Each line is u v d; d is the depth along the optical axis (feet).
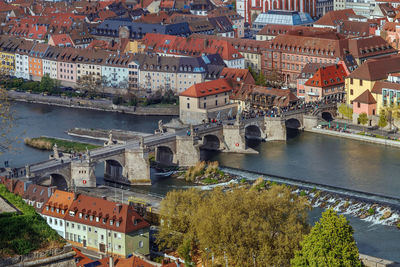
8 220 509.76
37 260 495.41
